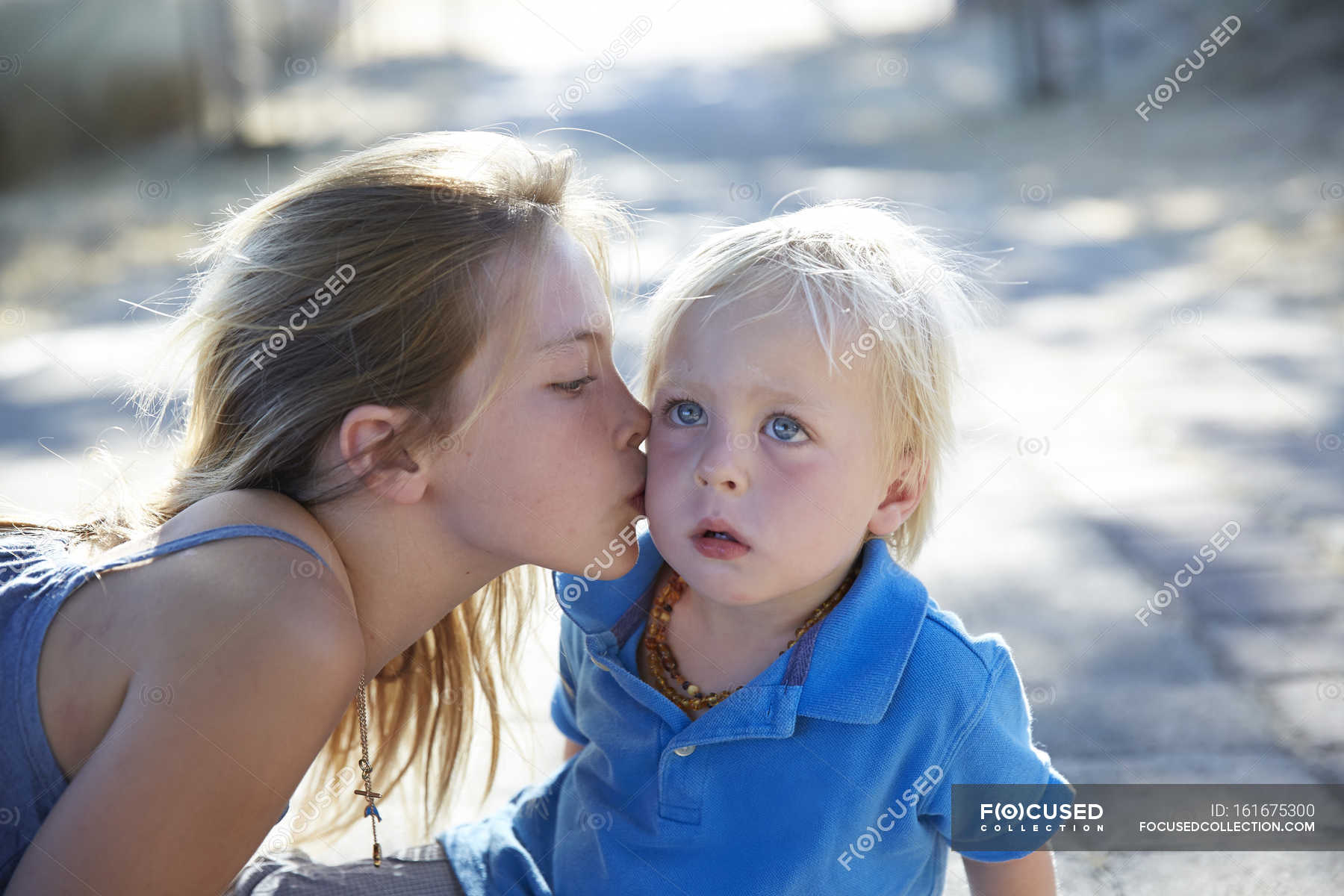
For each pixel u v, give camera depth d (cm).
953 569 291
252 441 131
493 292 127
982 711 131
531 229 131
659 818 133
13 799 119
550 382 129
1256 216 754
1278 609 259
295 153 1129
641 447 158
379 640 139
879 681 129
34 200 941
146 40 1164
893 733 129
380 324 126
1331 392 430
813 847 128
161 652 115
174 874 115
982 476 359
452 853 147
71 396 479
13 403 474
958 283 162
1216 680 229
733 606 137
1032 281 633
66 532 142
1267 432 388
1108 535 309
